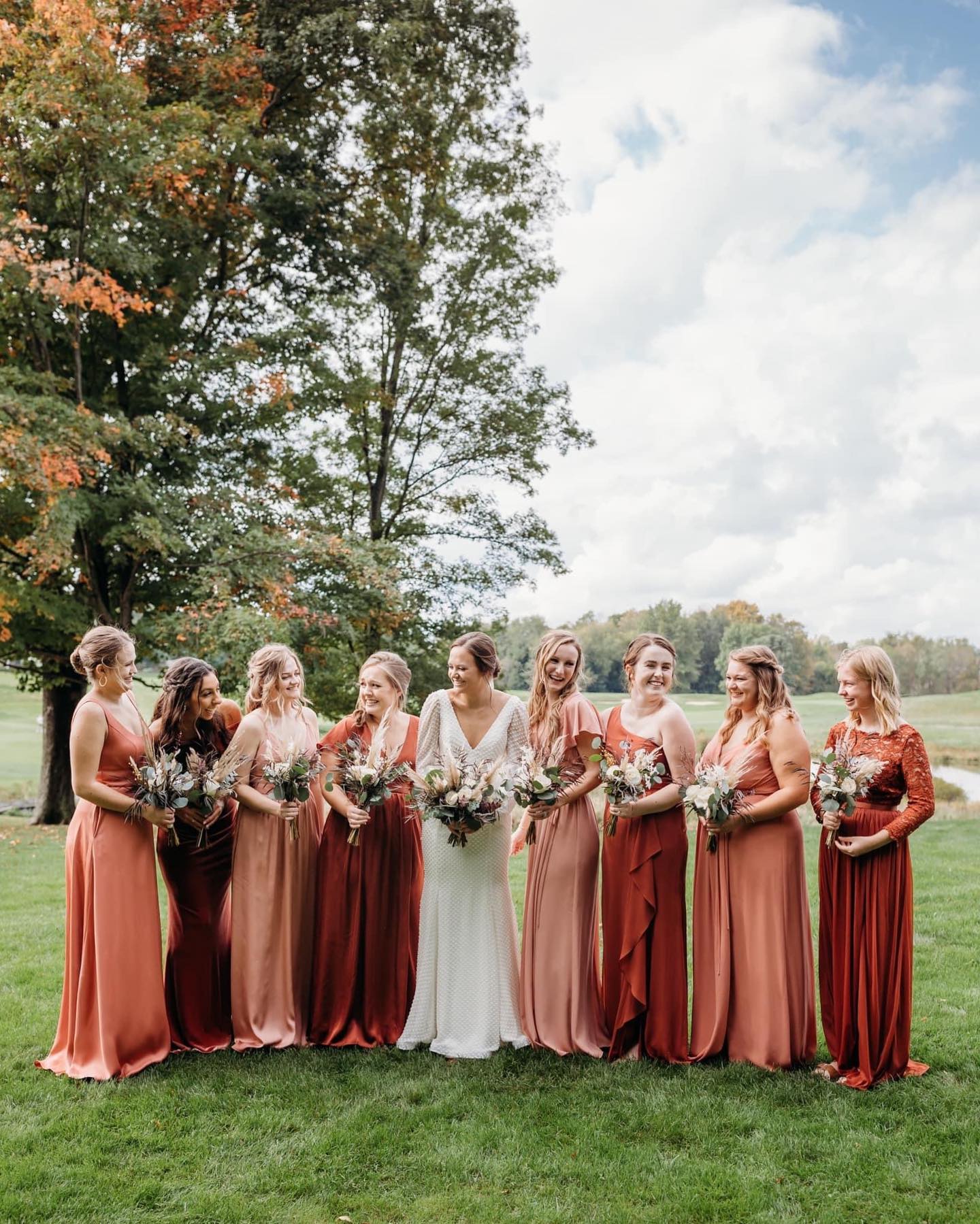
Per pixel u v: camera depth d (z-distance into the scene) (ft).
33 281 36.70
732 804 13.76
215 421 47.75
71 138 37.68
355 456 60.85
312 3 47.70
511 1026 14.83
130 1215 9.87
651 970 14.28
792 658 211.41
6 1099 12.65
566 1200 10.27
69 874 14.12
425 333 56.49
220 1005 15.15
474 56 54.90
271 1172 10.80
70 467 36.29
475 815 14.06
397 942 15.26
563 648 15.52
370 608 47.19
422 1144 11.48
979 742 89.51
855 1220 9.83
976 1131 11.62
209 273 50.16
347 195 52.65
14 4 40.45
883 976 13.29
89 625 42.70
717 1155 11.25
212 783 14.02
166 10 44.62
